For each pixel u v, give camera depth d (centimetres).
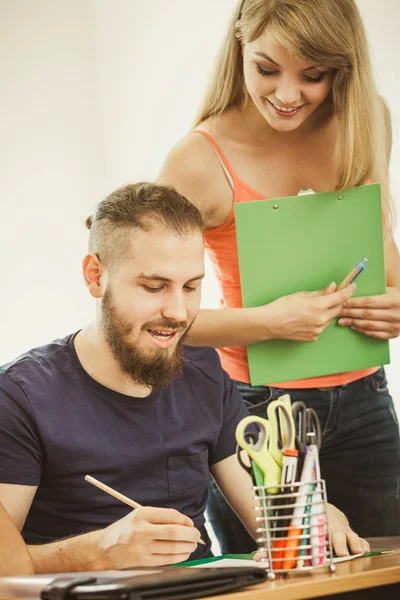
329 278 216
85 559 143
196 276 161
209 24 337
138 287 159
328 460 224
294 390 219
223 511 217
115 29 354
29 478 165
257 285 214
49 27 348
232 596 113
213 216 219
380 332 219
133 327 160
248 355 216
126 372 164
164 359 162
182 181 216
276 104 200
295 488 133
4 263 340
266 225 211
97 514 169
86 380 172
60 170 348
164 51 350
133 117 355
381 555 150
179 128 349
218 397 187
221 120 218
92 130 353
